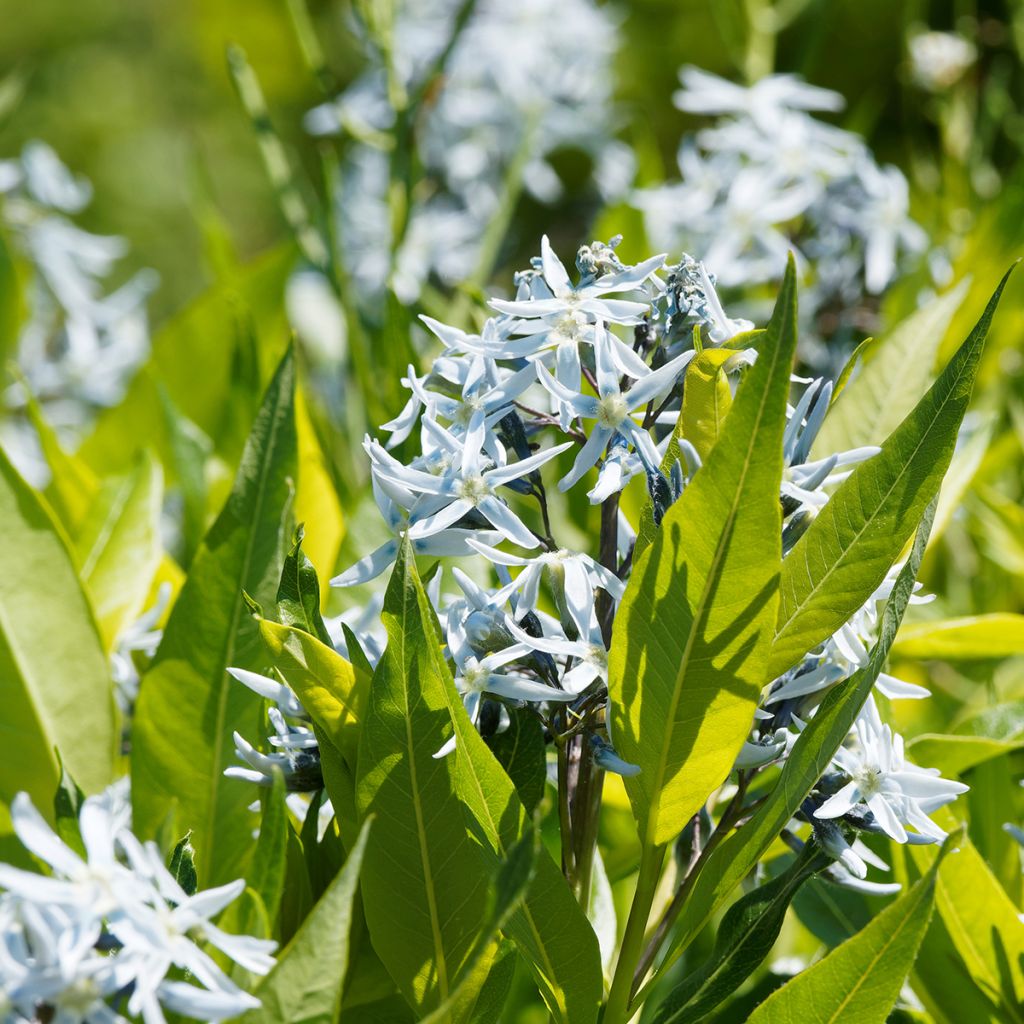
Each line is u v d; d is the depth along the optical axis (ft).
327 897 2.07
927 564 2.85
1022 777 2.42
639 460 2.14
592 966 2.14
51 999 2.04
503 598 2.13
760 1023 2.13
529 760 2.18
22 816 2.05
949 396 2.11
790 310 2.06
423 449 2.16
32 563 2.28
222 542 2.26
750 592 2.09
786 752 2.15
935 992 2.25
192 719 2.25
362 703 2.14
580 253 2.16
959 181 3.55
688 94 3.25
